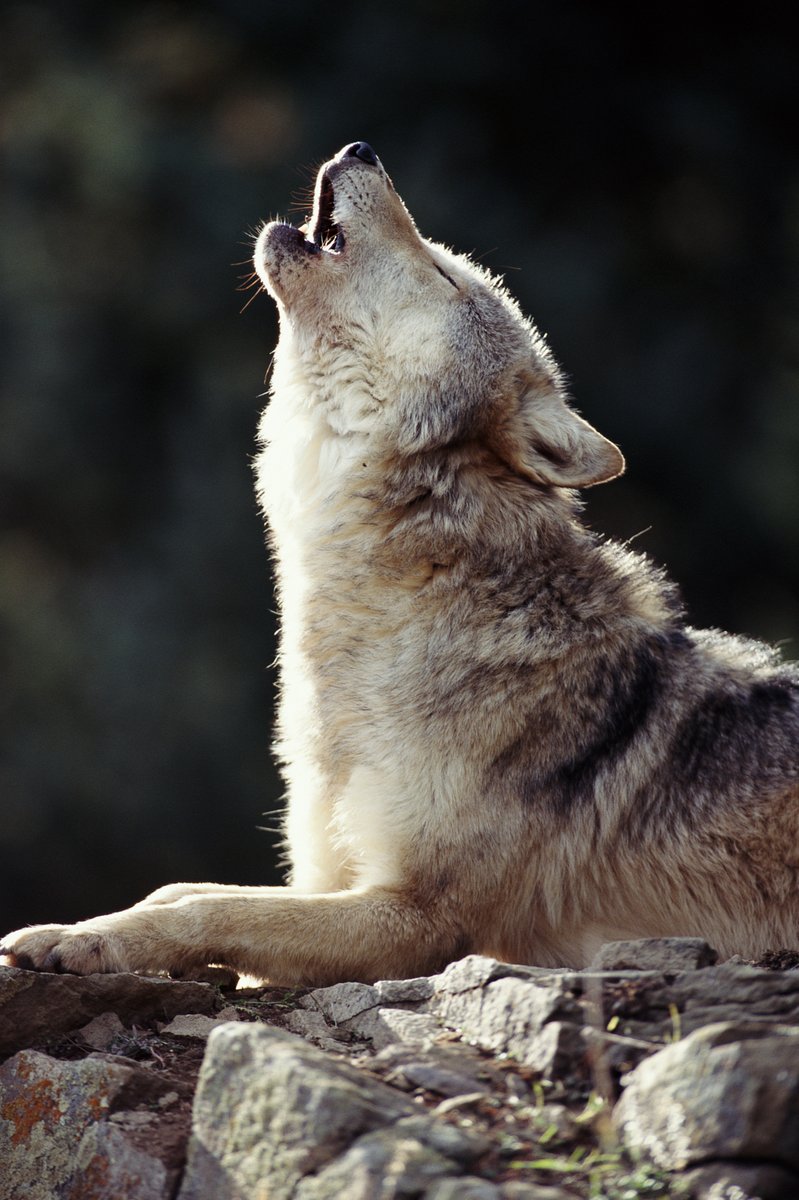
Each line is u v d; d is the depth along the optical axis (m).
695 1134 6.16
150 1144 7.17
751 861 10.56
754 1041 6.23
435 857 10.12
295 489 12.00
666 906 10.57
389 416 11.77
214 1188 6.69
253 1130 6.61
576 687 10.53
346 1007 8.60
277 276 12.32
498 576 10.88
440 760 10.26
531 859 10.26
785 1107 5.96
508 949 10.44
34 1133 7.64
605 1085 6.70
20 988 8.23
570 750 10.39
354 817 10.41
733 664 11.44
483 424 11.72
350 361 12.05
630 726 10.64
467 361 11.84
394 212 12.41
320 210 12.91
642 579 11.61
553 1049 7.04
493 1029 7.54
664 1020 7.19
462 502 11.21
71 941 8.80
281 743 11.84
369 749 10.48
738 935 10.55
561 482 11.54
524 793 10.25
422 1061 7.29
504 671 10.45
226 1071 6.86
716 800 10.62
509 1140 6.50
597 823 10.41
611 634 10.88
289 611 11.91
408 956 9.88
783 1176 5.93
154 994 8.67
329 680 10.84
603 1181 6.16
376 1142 6.20
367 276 12.18
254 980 9.95
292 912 9.53
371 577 11.00
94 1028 8.48
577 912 10.51
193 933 9.24
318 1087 6.44
